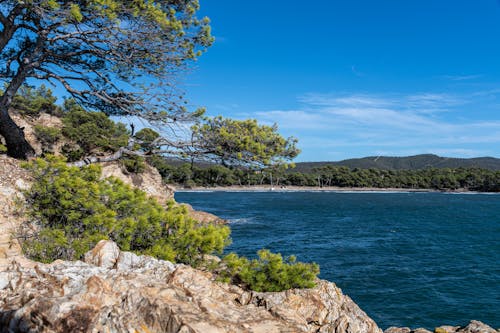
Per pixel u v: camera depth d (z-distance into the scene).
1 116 11.34
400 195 155.88
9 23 10.84
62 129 32.81
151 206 9.52
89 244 7.58
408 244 36.31
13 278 5.07
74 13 9.41
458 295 20.88
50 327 4.01
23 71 11.45
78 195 8.15
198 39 12.54
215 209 67.31
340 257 29.36
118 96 12.30
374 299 19.98
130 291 4.61
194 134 11.03
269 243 33.97
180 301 4.58
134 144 12.90
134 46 11.51
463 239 40.47
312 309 7.95
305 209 73.69
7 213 7.85
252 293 7.04
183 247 8.48
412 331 9.34
